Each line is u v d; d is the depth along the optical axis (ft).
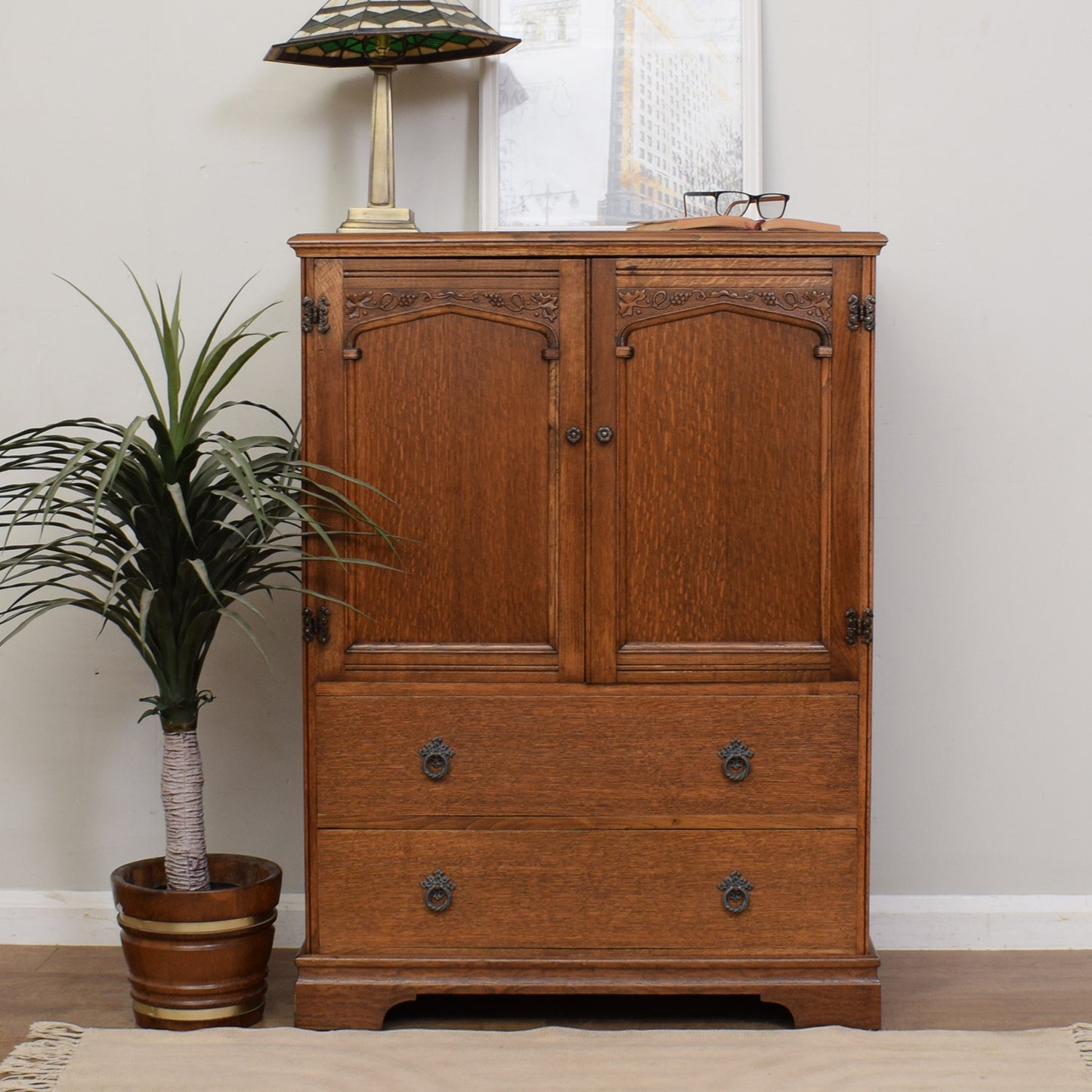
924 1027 7.39
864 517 7.13
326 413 7.18
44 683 8.95
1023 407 8.76
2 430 8.85
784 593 7.18
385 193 7.89
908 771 8.90
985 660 8.86
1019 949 8.85
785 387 7.13
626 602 7.18
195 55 8.77
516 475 7.18
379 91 7.98
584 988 7.17
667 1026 7.48
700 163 8.64
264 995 7.57
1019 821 8.89
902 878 8.93
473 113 8.77
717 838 7.19
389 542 7.05
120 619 7.22
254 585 7.49
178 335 7.42
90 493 7.22
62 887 9.00
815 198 8.73
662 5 8.68
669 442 7.14
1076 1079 6.65
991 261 8.70
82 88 8.77
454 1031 7.30
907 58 8.67
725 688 7.15
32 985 8.09
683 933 7.20
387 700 7.18
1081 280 8.70
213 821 8.96
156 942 7.22
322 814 7.21
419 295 7.14
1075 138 8.66
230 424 8.84
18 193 8.79
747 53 8.61
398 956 7.22
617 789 7.18
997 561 8.82
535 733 7.18
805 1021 7.23
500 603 7.22
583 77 8.67
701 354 7.13
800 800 7.18
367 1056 6.91
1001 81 8.66
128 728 8.95
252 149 8.78
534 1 8.71
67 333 8.82
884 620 8.86
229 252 8.80
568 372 7.11
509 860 7.19
